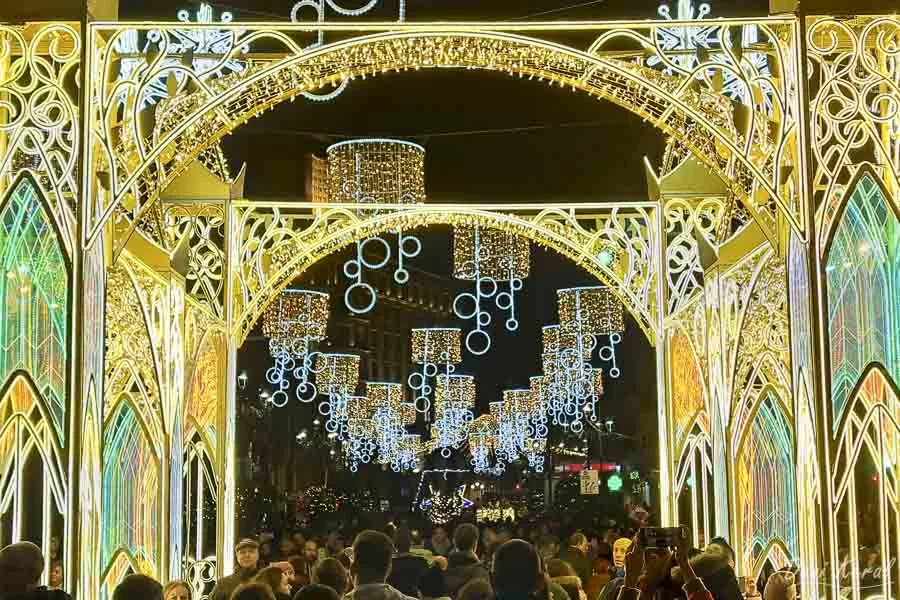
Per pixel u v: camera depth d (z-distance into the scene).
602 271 13.68
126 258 9.91
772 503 9.90
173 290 11.29
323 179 13.69
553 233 13.61
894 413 7.35
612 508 31.02
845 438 7.30
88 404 7.52
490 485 40.00
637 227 13.62
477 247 16.39
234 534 12.70
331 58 7.94
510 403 26.39
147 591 4.95
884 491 7.30
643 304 13.52
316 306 18.20
